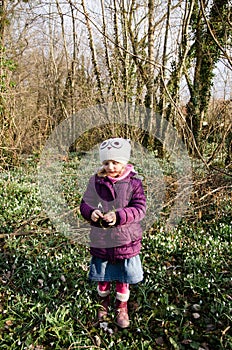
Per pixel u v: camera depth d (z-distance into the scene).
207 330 3.13
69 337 2.90
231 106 7.42
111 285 3.69
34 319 3.17
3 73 10.60
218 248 4.66
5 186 7.71
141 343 2.89
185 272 4.12
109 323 3.12
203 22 9.37
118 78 10.48
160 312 3.30
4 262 4.28
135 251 3.01
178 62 9.71
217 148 6.93
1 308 3.37
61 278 3.86
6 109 10.61
